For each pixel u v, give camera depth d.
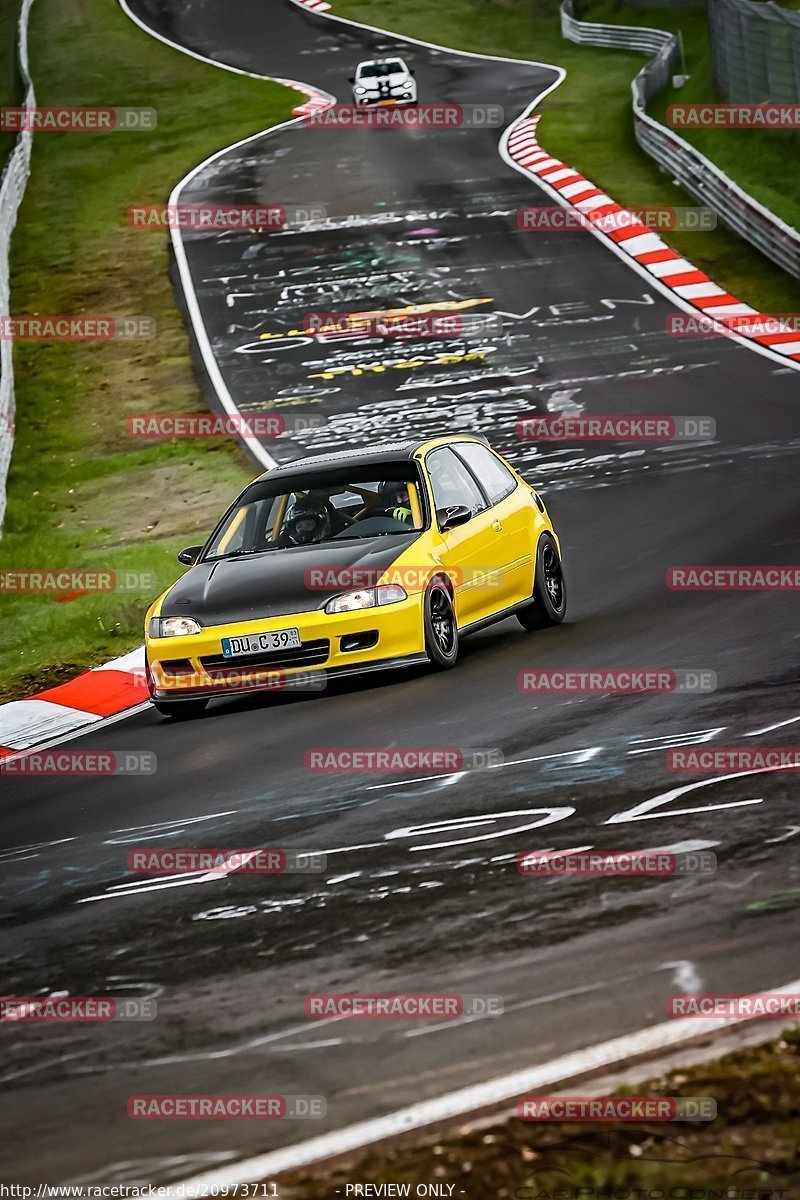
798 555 43.38
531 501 41.59
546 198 122.06
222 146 159.00
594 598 43.34
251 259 115.94
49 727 39.38
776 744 25.05
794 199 110.44
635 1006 15.65
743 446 62.00
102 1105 15.17
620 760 25.66
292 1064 15.45
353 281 106.50
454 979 17.11
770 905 17.89
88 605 51.03
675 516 52.56
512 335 89.56
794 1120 12.90
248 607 35.34
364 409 79.44
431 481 38.72
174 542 59.84
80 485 72.81
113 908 22.06
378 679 36.62
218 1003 17.48
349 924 19.53
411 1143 13.36
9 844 27.72
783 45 120.81
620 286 97.19
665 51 162.38
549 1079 14.21
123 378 92.31
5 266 114.50
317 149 152.12
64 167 156.62
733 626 36.00
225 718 35.78
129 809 28.62
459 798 24.94
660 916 18.06
